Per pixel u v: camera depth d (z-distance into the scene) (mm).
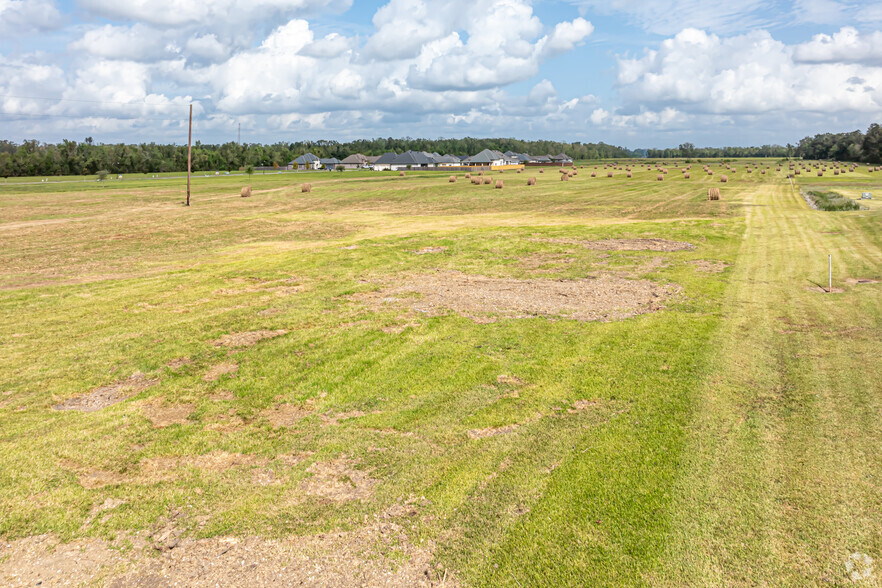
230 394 9242
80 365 10555
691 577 4988
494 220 34906
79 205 50625
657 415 8031
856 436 7281
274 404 8852
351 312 14039
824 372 9391
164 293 16406
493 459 7039
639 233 26406
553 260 20688
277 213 42125
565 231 27672
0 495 6441
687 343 11031
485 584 5012
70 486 6641
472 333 12086
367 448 7441
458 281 17516
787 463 6699
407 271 19219
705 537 5480
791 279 16562
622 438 7418
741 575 4992
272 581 5133
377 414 8414
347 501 6297
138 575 5238
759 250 21469
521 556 5332
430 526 5816
